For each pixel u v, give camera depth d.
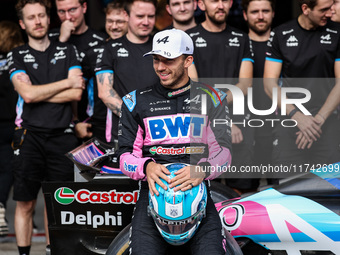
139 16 12.11
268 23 13.78
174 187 7.80
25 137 12.66
